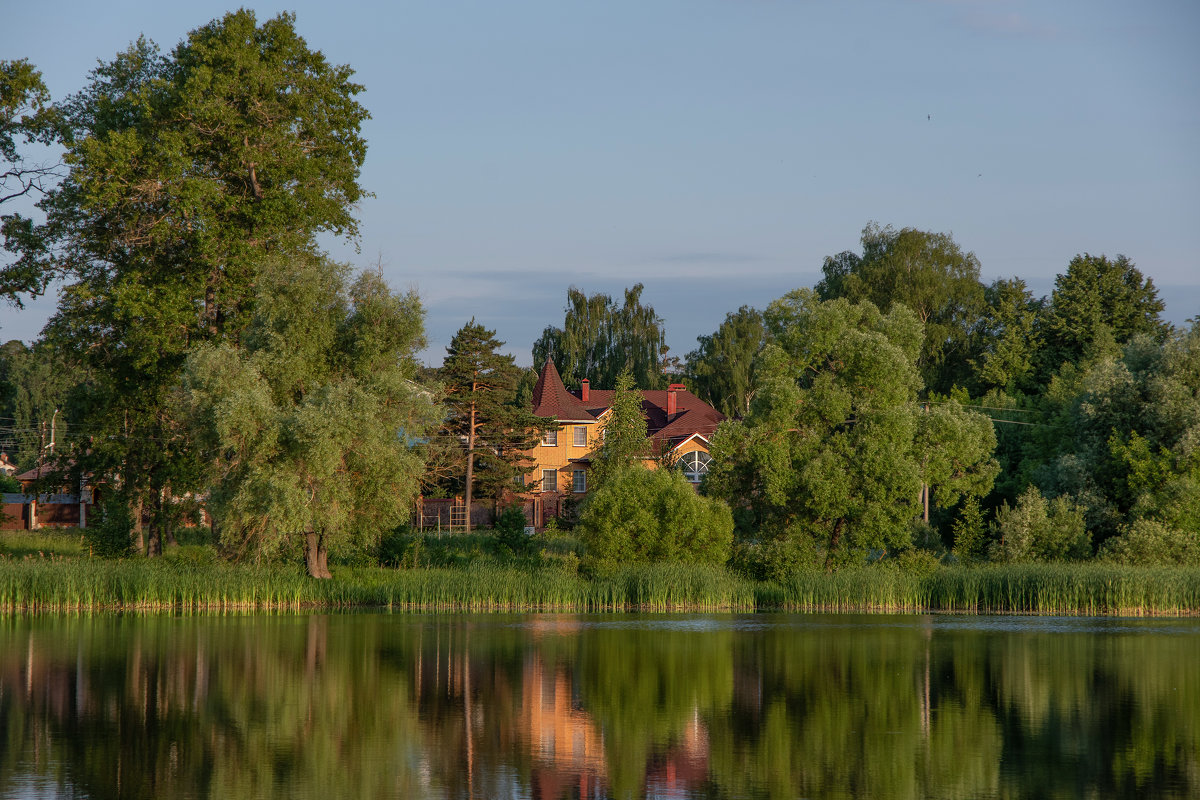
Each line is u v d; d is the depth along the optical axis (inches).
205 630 2691.9
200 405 3127.5
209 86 3331.7
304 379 3304.6
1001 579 3304.6
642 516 3496.6
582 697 1883.6
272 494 2999.5
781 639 2596.0
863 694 1920.5
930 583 3351.4
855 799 1288.1
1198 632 2736.2
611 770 1403.8
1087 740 1582.2
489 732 1615.4
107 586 3110.2
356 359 3361.2
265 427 3105.3
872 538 3627.0
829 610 3302.2
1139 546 3636.8
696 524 3526.1
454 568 3595.0
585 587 3282.5
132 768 1402.6
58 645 2415.1
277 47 3484.3
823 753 1507.1
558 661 2253.9
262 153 3420.3
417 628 2775.6
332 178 3622.0
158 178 3324.3
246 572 3203.7
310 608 3223.4
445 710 1766.7
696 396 7514.8
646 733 1614.2
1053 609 3238.2
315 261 3543.3
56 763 1427.2
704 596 3294.8
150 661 2212.1
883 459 3617.1
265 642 2484.0
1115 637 2650.1
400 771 1393.9
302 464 3144.7
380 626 2812.5
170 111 3371.1
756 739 1582.2
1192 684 2012.8
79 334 3585.1
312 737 1578.5
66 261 3545.8
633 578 3321.9
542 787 1327.5
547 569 3518.7
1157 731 1633.9
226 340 3474.4
